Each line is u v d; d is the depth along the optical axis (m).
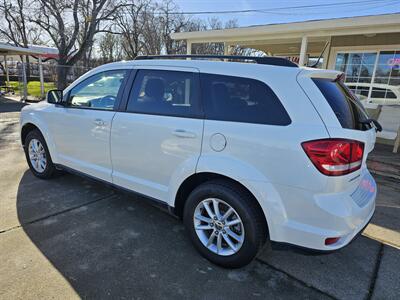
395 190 4.30
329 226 1.90
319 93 2.01
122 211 3.29
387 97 7.84
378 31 6.55
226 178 2.30
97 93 3.20
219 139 2.23
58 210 3.23
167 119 2.54
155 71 2.73
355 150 1.95
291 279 2.28
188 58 2.74
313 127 1.92
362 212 2.06
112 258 2.43
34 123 3.87
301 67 2.19
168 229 2.95
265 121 2.09
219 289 2.14
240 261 2.29
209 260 2.44
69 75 19.20
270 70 2.17
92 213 3.21
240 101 2.22
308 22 7.08
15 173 4.31
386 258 2.61
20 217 3.02
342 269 2.43
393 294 2.16
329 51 8.73
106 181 3.18
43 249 2.50
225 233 2.34
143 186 2.81
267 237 2.30
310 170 1.90
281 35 8.11
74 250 2.51
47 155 3.88
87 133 3.22
